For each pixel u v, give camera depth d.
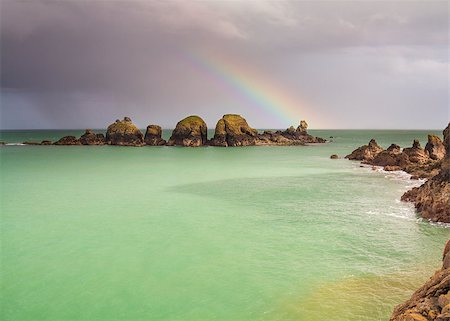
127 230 30.58
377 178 60.66
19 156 100.88
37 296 19.30
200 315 17.30
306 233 29.56
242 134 151.00
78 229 30.91
